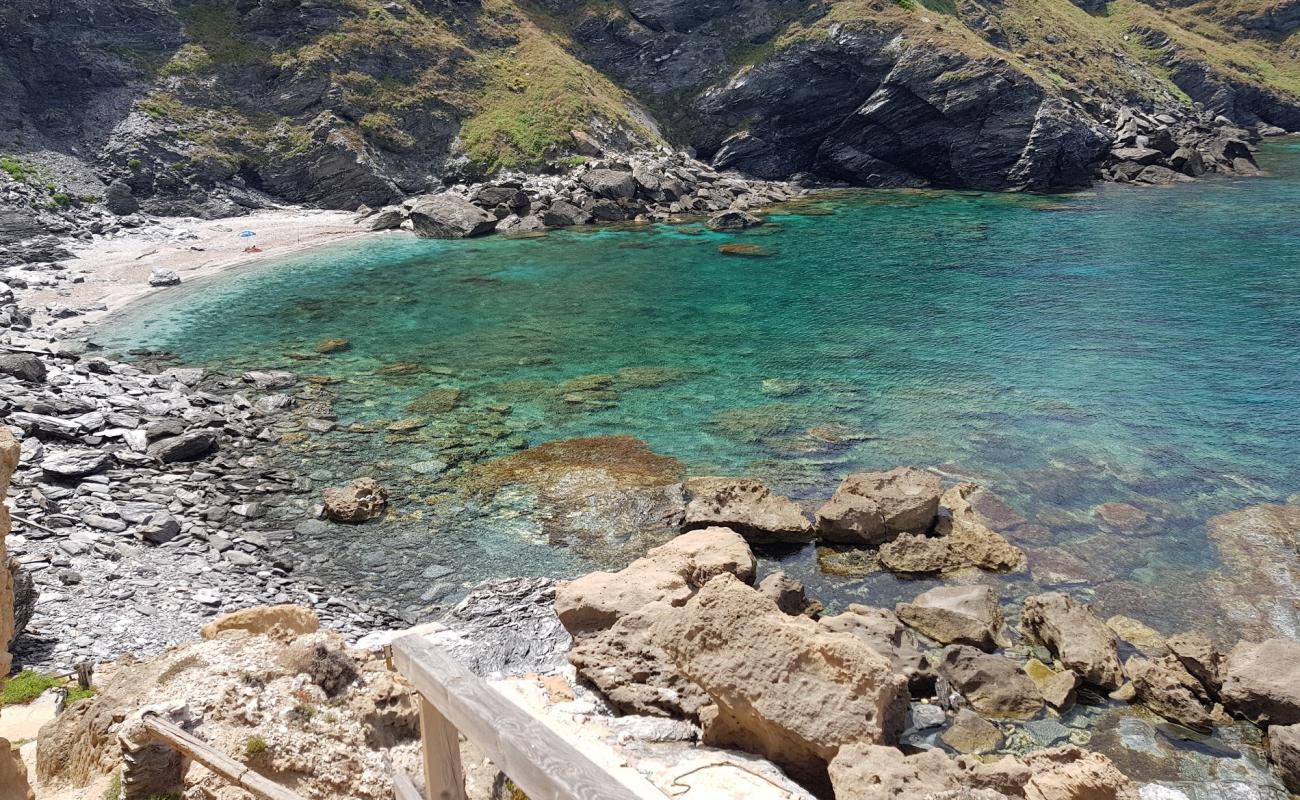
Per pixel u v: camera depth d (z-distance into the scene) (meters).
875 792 13.52
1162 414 35.47
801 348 45.00
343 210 82.00
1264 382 38.47
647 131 97.31
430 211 74.25
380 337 47.66
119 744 11.80
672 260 64.88
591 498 29.81
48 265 59.47
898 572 25.72
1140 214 78.12
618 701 17.41
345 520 28.53
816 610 23.55
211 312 52.22
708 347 45.47
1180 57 144.75
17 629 20.12
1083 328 46.94
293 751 12.09
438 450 33.69
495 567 26.02
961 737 18.58
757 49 103.88
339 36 86.44
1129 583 24.58
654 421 36.19
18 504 27.19
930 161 98.00
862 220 79.06
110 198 71.00
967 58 93.69
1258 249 63.41
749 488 28.69
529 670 19.52
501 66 95.81
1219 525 27.22
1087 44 131.12
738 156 100.31
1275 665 19.42
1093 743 18.56
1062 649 20.81
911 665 19.98
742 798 13.96
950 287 56.06
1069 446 32.91
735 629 15.63
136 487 29.92
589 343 46.38
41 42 74.81
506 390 39.81
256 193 80.81
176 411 36.31
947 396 38.09
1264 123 143.62
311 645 14.38
